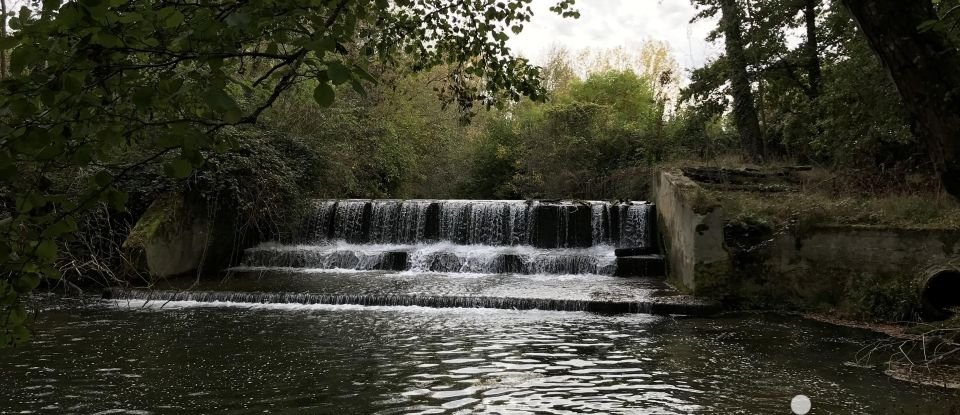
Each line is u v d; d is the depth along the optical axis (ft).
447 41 18.52
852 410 20.77
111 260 46.57
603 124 89.45
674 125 84.02
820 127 55.83
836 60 54.49
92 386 23.39
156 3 7.79
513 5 17.02
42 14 6.91
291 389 23.15
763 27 59.67
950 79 11.25
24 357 27.20
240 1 7.55
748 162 60.90
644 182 73.92
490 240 59.47
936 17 11.60
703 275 39.27
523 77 17.94
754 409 21.06
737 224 39.01
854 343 29.91
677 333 32.24
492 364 26.48
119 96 7.89
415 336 31.48
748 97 65.41
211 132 8.25
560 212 58.23
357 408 21.15
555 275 50.44
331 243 60.85
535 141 91.91
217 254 53.47
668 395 22.53
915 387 23.12
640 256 51.70
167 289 43.62
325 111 71.72
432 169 105.60
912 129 41.11
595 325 34.19
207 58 7.35
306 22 8.54
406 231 60.75
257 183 51.49
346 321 35.12
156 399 22.02
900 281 35.12
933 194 39.96
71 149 7.76
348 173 70.90
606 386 23.61
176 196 49.42
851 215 38.40
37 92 7.07
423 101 99.30
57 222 7.86
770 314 37.24
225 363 26.55
